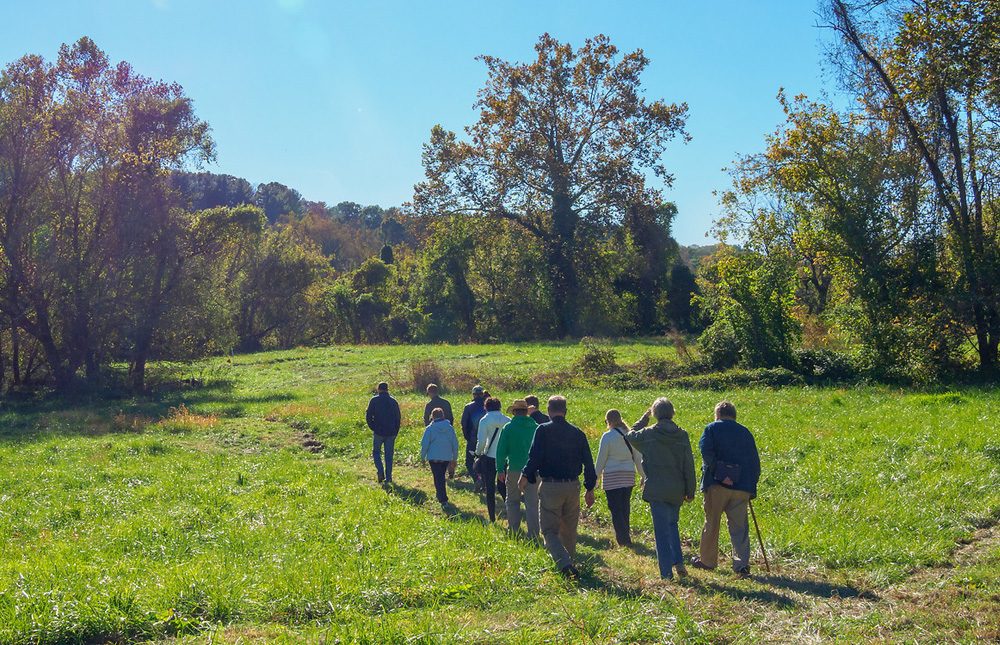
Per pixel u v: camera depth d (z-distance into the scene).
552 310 62.91
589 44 56.78
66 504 11.46
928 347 26.36
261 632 6.20
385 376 34.91
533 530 9.25
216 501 11.45
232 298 43.78
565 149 58.75
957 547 8.79
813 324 34.56
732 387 26.80
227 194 118.19
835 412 18.83
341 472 14.86
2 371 35.38
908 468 11.91
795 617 6.66
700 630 6.17
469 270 67.88
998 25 23.27
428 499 12.78
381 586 7.18
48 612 6.25
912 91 25.88
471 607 6.83
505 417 11.21
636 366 31.73
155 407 29.31
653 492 7.99
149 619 6.33
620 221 60.97
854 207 27.47
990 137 26.28
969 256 25.91
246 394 33.19
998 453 12.47
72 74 33.75
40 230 33.66
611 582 7.62
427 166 59.50
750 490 8.04
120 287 34.53
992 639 5.89
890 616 6.55
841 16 26.45
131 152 34.12
